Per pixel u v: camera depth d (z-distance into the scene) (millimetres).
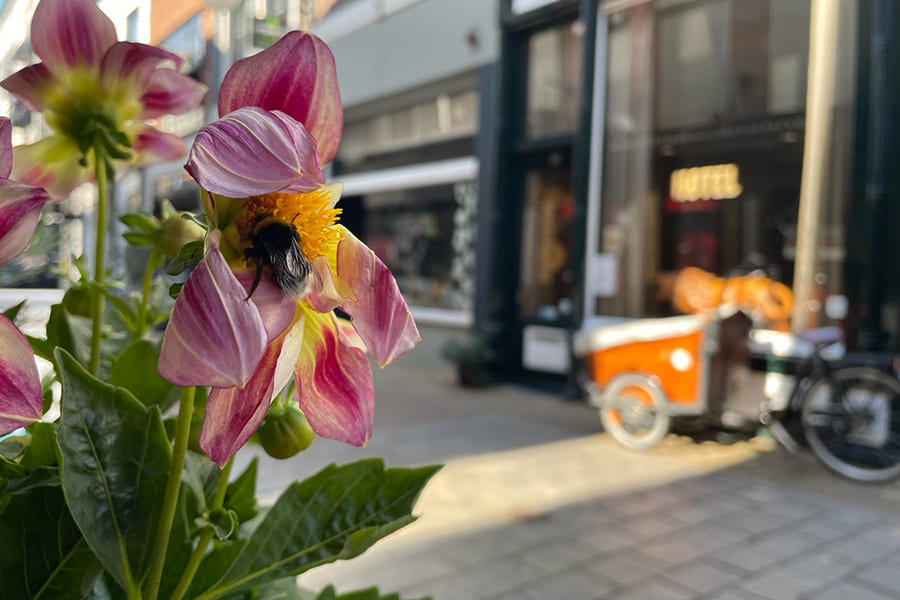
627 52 6867
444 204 9117
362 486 492
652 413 5500
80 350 555
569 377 7465
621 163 6961
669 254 6621
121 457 426
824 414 4961
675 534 3902
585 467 5109
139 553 424
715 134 6254
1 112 561
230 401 408
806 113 5645
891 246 5281
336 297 443
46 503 445
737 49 6094
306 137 400
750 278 5562
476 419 6566
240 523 552
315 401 467
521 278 8508
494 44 8289
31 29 527
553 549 3666
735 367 5242
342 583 3219
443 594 3154
